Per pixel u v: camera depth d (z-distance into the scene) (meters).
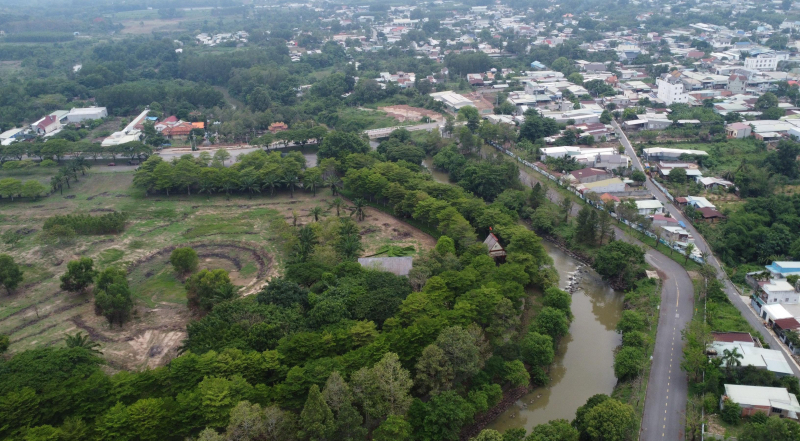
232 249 199.00
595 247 194.75
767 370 122.81
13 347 142.38
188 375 114.31
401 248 195.25
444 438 109.00
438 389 117.00
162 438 103.06
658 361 134.25
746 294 163.12
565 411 125.00
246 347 125.75
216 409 104.19
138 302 164.50
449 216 197.00
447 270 160.00
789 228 192.00
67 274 164.75
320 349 124.00
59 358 120.94
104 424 101.19
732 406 113.94
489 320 139.12
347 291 148.50
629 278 171.00
